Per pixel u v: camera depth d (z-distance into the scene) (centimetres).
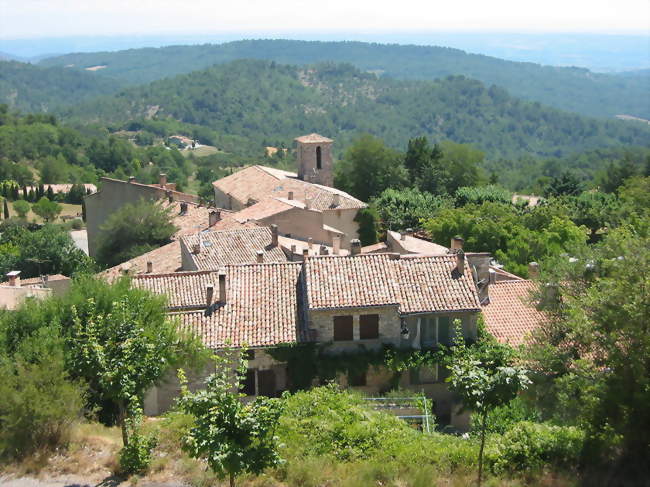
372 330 3167
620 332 2080
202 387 3008
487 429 2478
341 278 3247
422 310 3148
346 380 3123
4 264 7281
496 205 7512
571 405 2259
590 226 7894
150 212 6475
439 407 3180
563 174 11938
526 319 3503
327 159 8719
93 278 2831
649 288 2045
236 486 1909
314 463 2048
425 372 3159
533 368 2484
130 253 6156
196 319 3194
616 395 2025
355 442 2253
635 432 2020
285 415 2362
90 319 2067
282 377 3178
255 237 4934
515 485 1962
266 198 6906
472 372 1753
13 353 2322
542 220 6881
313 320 3123
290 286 3406
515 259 5784
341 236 6109
